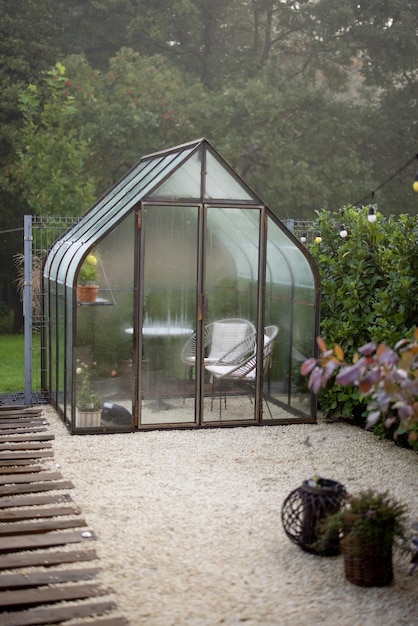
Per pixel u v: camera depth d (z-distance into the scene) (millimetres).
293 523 4980
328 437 7801
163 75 18281
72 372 7684
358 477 6438
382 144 19781
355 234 8359
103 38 20406
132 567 4543
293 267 8281
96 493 5887
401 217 7508
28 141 14461
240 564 4613
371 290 8141
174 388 7992
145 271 7852
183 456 6965
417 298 7172
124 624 3861
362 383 3818
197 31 19734
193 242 7980
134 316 7832
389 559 4363
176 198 7891
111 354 7793
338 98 24141
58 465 6594
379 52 20031
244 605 4090
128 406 7879
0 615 3953
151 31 19328
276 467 6672
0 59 17609
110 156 18438
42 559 4625
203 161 7918
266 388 8352
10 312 20375
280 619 3949
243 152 18219
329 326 8477
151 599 4145
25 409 8930
